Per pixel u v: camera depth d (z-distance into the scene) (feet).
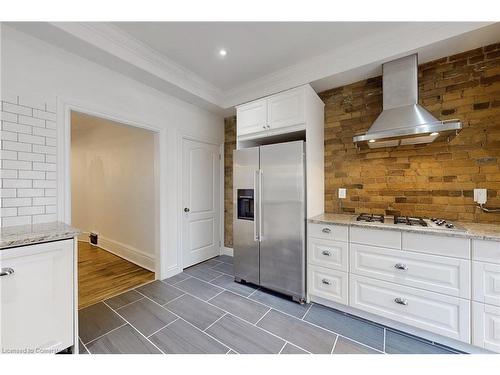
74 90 6.59
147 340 5.59
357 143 7.36
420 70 7.10
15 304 4.21
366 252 6.24
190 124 10.48
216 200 12.19
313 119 8.00
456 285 5.09
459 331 5.07
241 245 8.83
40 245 4.48
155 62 7.73
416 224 6.16
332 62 7.68
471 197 6.45
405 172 7.45
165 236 9.40
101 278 9.49
